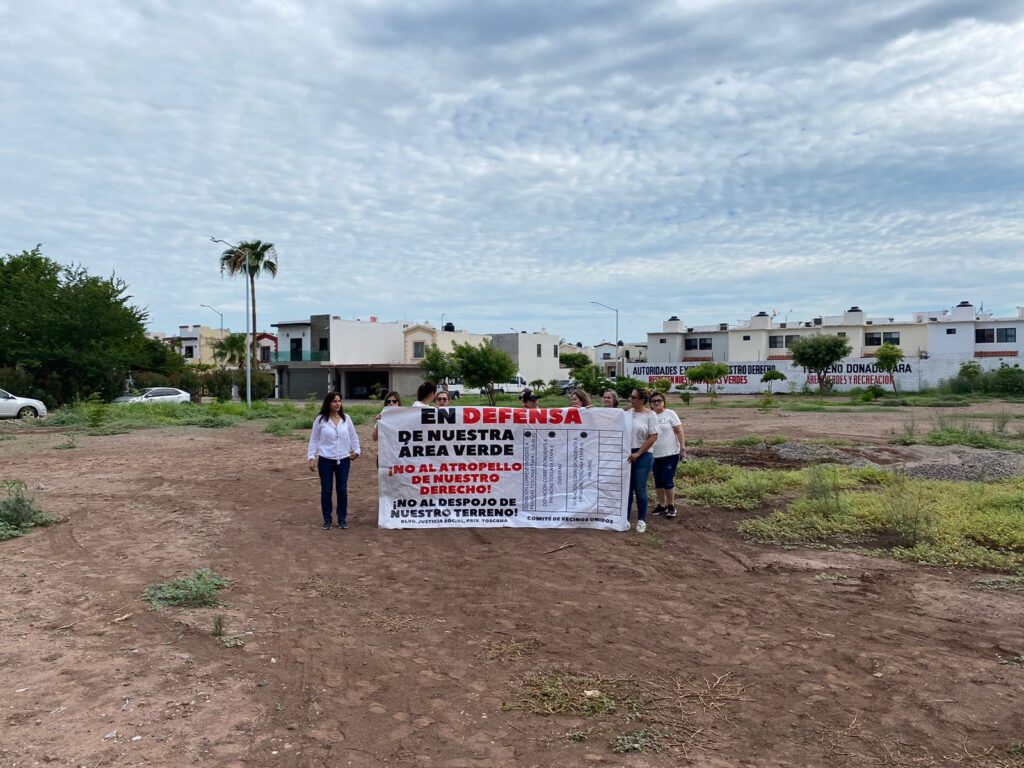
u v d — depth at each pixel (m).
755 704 4.54
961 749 4.02
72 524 9.52
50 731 4.02
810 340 64.06
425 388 9.76
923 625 5.91
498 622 5.95
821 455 16.61
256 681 4.76
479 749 3.99
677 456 10.20
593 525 9.45
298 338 73.75
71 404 38.06
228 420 29.50
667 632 5.75
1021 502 10.09
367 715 4.36
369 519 10.03
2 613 5.96
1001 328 69.94
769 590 6.88
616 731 4.20
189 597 6.29
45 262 48.75
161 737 4.00
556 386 66.69
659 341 86.38
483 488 9.48
